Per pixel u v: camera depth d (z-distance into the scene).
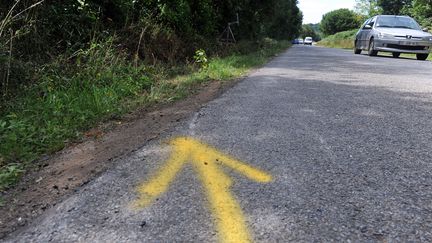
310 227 1.52
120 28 7.59
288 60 10.85
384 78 6.05
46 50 5.48
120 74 5.62
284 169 2.11
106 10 7.39
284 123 3.10
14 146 2.80
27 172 2.34
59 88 4.63
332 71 7.21
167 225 1.55
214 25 13.14
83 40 6.36
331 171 2.08
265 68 8.12
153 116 3.64
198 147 2.51
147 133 2.96
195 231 1.50
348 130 2.89
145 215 1.63
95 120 3.64
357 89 4.86
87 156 2.52
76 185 1.99
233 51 12.82
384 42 12.44
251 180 1.97
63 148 2.85
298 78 6.05
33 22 5.17
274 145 2.53
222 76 6.69
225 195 1.80
